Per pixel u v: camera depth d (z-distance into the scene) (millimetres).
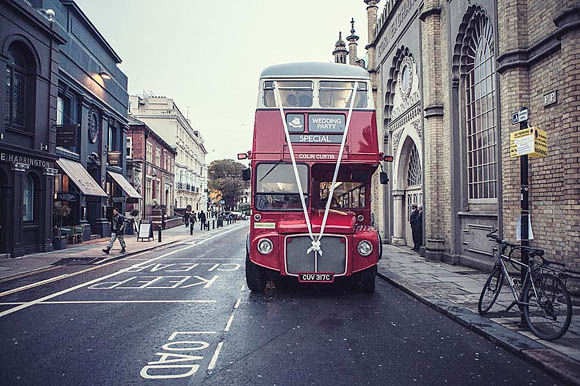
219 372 4488
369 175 9023
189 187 60438
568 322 5109
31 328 6180
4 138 14320
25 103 15805
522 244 6160
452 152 12562
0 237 14547
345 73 9148
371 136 8844
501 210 9789
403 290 9055
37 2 17609
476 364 4770
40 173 16516
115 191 28250
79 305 7707
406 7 16500
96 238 24078
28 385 4129
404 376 4398
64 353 5078
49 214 17016
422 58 14492
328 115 8828
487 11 10445
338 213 8758
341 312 7219
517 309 7020
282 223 8281
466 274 10695
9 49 14938
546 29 8328
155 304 7785
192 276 11188
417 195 16766
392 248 17438
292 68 9125
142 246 20109
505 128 9133
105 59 25688
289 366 4672
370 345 5441
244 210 100000
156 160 41844
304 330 6105
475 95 11883
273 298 8336
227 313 7102
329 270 8070
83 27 22016
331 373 4469
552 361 4605
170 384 4172
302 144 8727
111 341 5555
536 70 8648
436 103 13352
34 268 12297
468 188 12281
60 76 18938
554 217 8047
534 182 8617
